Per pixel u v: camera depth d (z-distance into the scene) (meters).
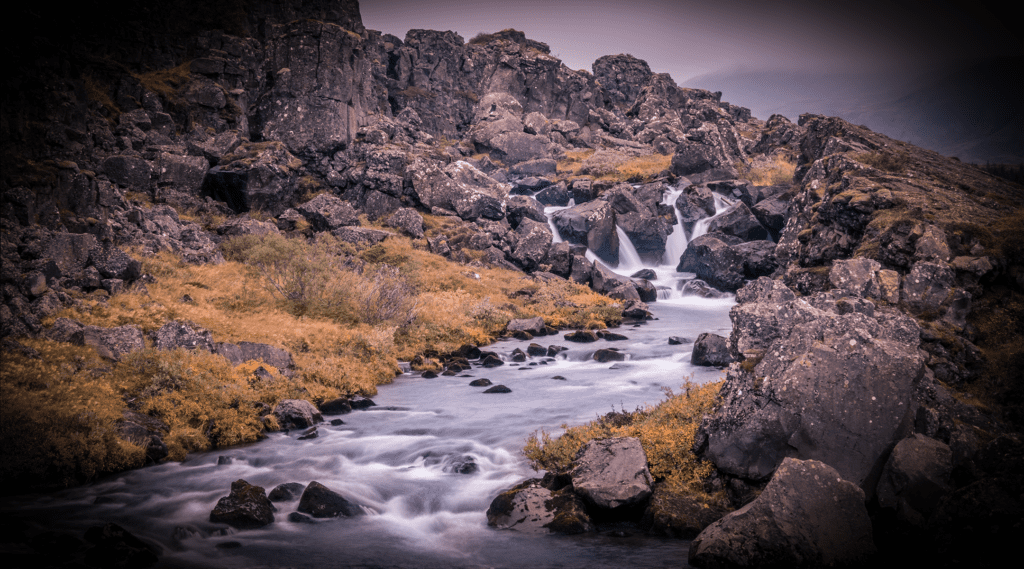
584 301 32.31
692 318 31.44
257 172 35.25
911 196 19.39
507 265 37.84
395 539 9.08
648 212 45.38
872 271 14.36
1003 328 12.94
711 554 7.63
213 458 12.47
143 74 37.28
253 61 42.09
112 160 30.30
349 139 43.22
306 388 16.36
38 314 15.95
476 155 57.72
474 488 10.88
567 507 9.35
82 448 11.27
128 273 20.84
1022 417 10.49
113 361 15.02
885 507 8.20
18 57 22.59
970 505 7.02
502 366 21.17
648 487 9.30
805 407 9.42
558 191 49.09
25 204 19.38
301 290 24.44
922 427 9.26
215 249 28.53
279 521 9.74
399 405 16.19
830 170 28.58
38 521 9.47
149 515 9.80
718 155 51.53
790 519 7.74
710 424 10.20
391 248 34.38
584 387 17.73
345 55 43.22
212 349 16.45
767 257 38.94
